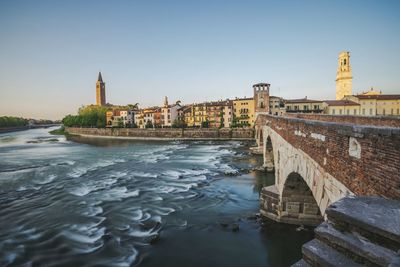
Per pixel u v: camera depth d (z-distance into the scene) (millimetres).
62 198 31688
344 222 4879
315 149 11453
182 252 19688
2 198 31875
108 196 32469
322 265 4602
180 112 143500
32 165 53188
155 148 82188
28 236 22047
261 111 93375
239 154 66375
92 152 73812
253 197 32156
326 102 89625
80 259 18703
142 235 22281
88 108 182250
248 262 18562
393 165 5875
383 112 85188
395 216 4699
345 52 102812
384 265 3975
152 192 34062
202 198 31781
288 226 22625
